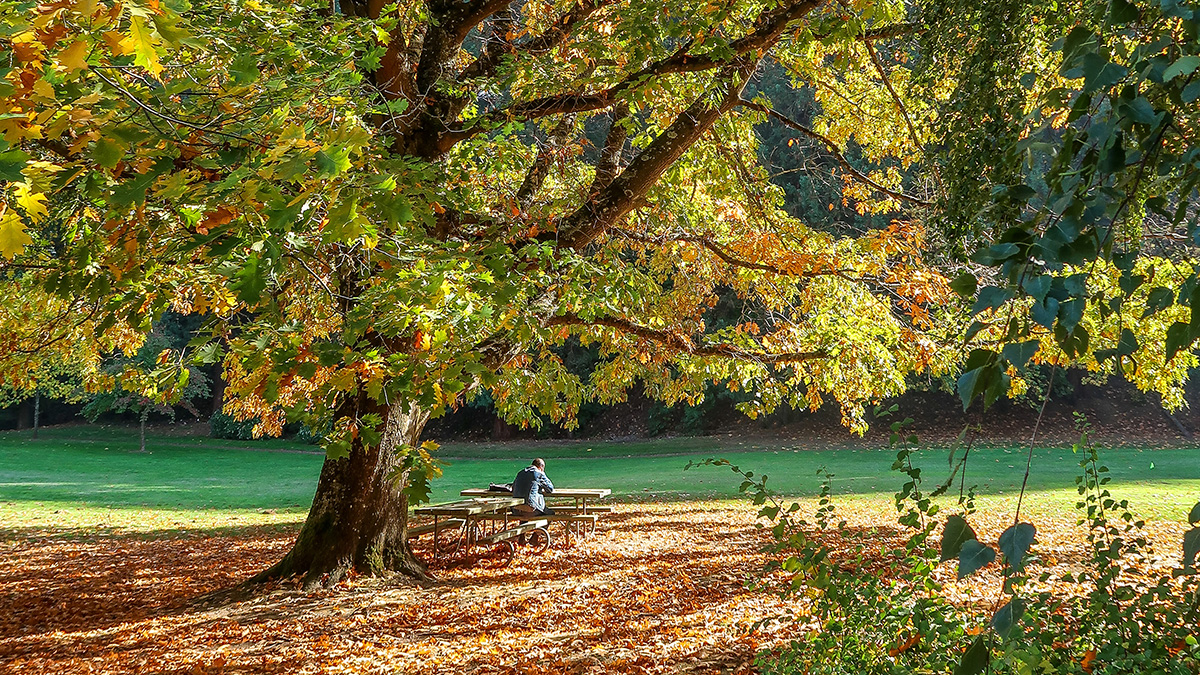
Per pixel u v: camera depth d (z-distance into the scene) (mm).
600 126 24078
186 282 4473
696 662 6637
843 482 21438
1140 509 14477
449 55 9438
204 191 2771
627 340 13062
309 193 2389
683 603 8805
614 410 43688
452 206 6734
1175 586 5746
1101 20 1583
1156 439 30953
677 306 13328
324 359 3656
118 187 2443
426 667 6965
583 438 41750
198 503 21234
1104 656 3678
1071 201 1405
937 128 4289
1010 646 3070
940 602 4281
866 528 13188
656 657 6891
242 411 12383
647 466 28547
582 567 11156
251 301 2658
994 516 14305
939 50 4539
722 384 37781
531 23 10906
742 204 12930
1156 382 7812
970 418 34688
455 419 44125
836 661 4324
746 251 11953
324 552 10094
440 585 10125
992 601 7004
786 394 12461
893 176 12570
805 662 4680
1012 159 1674
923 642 4027
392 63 8516
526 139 15266
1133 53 1452
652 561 11461
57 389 30281
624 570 10867
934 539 10445
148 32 1931
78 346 8586
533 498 12602
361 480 10195
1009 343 1330
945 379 16016
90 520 18094
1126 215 1580
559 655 7133
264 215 2834
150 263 3869
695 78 8703
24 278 8016
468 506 11867
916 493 4188
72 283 3949
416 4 8469
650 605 8805
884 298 12227
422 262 4047
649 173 9016
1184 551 1372
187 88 2969
